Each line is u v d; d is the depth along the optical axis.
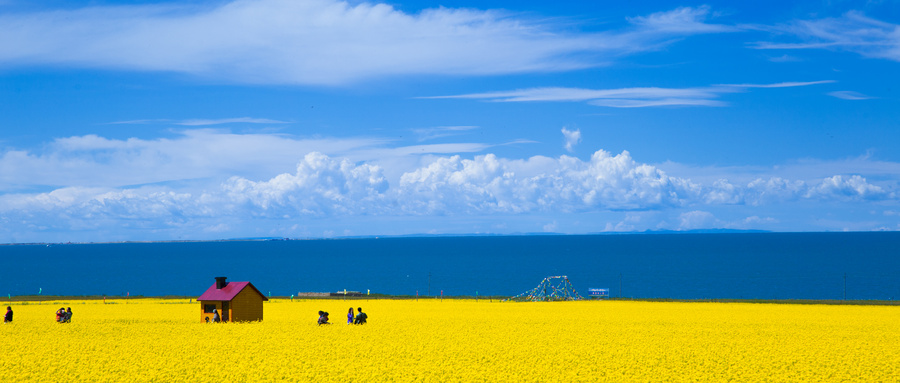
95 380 28.16
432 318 59.03
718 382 28.48
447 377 29.36
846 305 81.25
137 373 29.62
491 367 31.66
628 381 28.55
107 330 44.91
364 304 85.69
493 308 76.00
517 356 34.72
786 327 50.59
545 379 29.06
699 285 158.75
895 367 31.47
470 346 38.06
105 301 91.56
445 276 198.50
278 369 30.73
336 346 37.66
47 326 47.56
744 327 50.53
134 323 51.28
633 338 42.25
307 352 35.34
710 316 62.38
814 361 33.19
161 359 32.94
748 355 35.09
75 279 193.88
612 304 85.44
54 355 33.75
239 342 38.97
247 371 30.17
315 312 68.19
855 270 199.50
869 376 29.50
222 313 52.53
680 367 31.75
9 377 28.50
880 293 137.25
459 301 96.88
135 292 151.88
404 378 28.94
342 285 169.62
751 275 186.00
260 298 54.69
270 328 46.53
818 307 77.19
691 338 42.53
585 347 37.81
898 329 49.38
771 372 30.50
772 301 92.81
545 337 42.53
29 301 94.69
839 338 42.94
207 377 28.88
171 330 45.09
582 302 92.56
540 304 85.88
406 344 38.50
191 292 151.25
